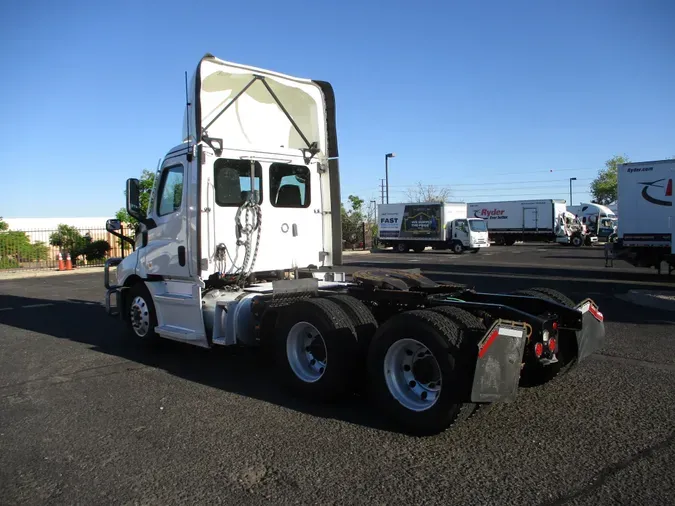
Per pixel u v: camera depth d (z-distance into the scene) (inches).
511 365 174.9
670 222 633.6
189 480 154.3
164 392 237.0
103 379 259.3
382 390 190.7
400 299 222.5
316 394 212.4
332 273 313.6
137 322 323.3
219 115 277.6
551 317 200.1
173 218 284.8
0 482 155.3
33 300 560.1
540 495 141.6
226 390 238.7
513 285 627.5
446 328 175.2
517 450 169.8
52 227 1622.8
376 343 192.5
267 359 283.0
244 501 142.1
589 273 792.9
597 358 279.4
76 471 161.6
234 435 186.4
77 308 498.9
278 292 234.2
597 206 1884.8
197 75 259.1
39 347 332.8
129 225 1087.0
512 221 1801.2
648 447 170.4
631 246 724.0
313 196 309.9
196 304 268.7
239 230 276.5
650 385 233.6
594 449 169.6
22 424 201.5
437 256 1298.0
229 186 274.5
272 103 301.9
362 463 162.7
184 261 275.7
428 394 184.1
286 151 296.8
